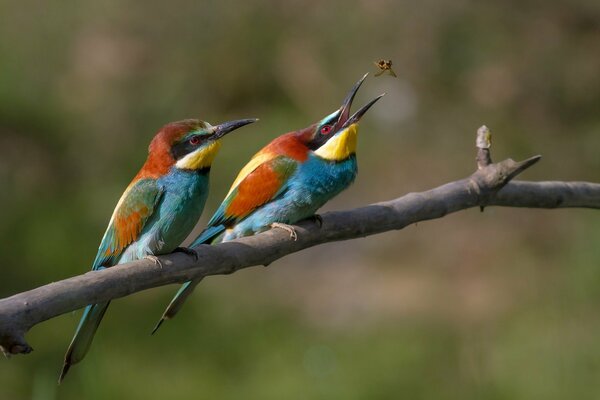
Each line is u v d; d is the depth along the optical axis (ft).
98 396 35.78
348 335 40.42
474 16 53.98
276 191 23.39
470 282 44.50
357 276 45.19
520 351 38.52
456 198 20.21
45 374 36.09
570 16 54.65
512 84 53.21
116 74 54.39
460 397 36.45
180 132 20.45
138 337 39.34
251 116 53.06
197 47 55.01
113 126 52.44
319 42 54.39
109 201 47.52
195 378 37.17
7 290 42.16
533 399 35.81
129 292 15.84
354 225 19.30
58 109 52.90
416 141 51.31
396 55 53.72
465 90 53.21
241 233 23.91
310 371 37.42
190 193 20.31
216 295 43.09
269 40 54.65
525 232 47.29
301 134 23.97
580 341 38.78
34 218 46.26
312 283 44.80
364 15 54.24
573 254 44.80
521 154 51.06
